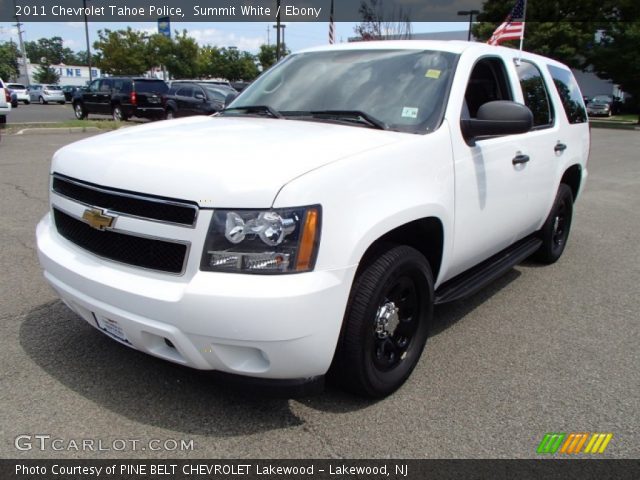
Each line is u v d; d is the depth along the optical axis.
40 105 43.06
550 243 5.28
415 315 3.10
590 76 51.03
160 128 3.25
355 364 2.67
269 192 2.25
